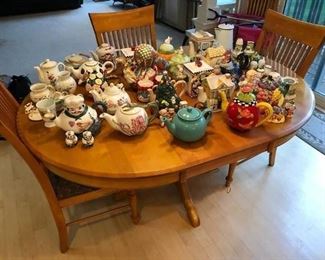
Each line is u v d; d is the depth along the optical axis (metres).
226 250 1.64
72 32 4.70
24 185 2.04
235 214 1.84
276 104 1.35
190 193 1.97
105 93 1.35
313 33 1.76
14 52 4.05
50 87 1.48
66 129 1.23
